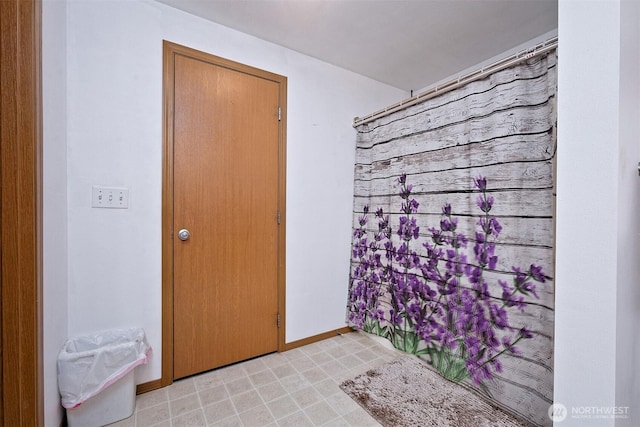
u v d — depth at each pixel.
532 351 1.37
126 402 1.40
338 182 2.39
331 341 2.28
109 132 1.50
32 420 0.94
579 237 0.77
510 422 1.38
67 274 1.40
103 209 1.49
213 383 1.70
